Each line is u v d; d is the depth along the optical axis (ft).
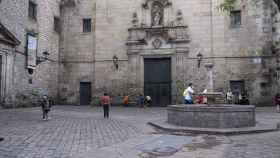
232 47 92.79
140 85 98.02
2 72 74.28
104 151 28.17
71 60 104.73
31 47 86.79
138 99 97.40
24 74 84.07
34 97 89.04
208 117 43.93
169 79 97.35
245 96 88.74
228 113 43.47
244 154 27.35
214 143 33.58
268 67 90.33
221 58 93.15
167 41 96.68
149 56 98.22
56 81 103.76
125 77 99.66
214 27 94.07
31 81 87.61
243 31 92.27
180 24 95.76
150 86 98.68
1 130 40.16
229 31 93.09
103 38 102.01
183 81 94.84
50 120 53.47
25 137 34.86
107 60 101.30
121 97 99.40
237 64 92.27
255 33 91.40
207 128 43.06
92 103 101.09
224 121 43.34
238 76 91.86
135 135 38.47
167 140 35.14
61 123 49.39
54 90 102.27
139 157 26.32
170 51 96.48
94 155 26.48
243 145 32.09
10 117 56.54
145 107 94.89
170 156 26.81
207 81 93.15
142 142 33.32
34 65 88.22
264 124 47.67
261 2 91.20
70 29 105.29
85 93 103.86
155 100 98.07
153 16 98.32
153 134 39.93
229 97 87.35
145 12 99.09
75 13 105.09
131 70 99.04
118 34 100.99
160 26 96.99
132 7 100.27
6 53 75.20
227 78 92.43
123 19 100.89
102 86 101.04
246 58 91.76
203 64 94.02
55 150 28.14
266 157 25.98
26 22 84.84
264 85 90.22
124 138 35.81
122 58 100.27
